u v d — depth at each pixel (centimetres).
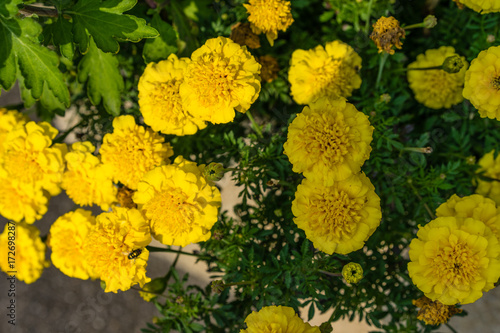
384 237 52
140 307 76
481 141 55
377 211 45
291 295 49
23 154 49
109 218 47
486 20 51
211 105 46
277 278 50
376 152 51
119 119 49
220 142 52
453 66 47
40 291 78
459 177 53
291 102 56
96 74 51
